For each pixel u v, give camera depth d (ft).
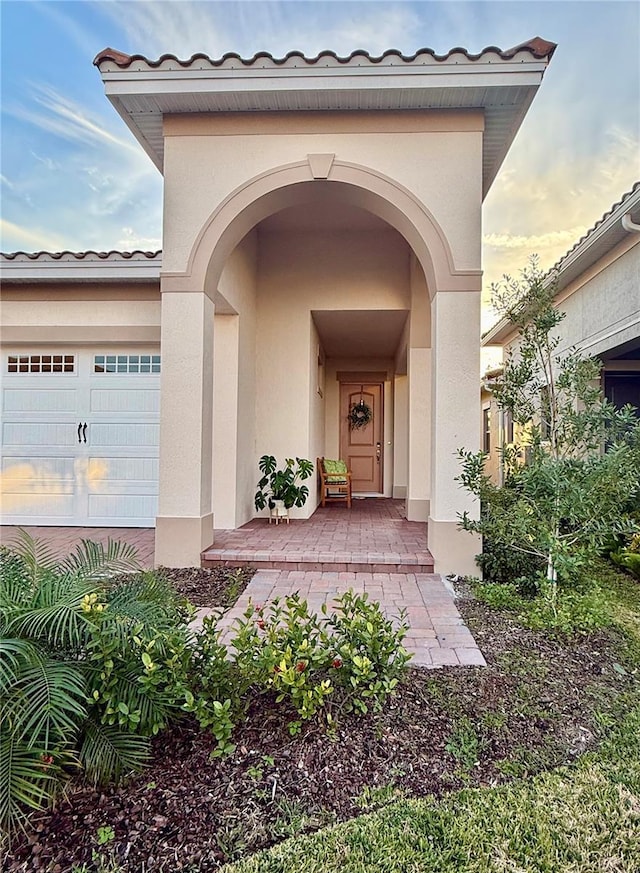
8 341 25.31
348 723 7.89
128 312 25.04
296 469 26.55
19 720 5.69
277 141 17.42
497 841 5.94
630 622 13.02
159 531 17.56
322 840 5.92
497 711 8.55
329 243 27.07
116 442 25.45
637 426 12.09
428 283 18.25
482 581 16.11
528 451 13.87
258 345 26.96
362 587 15.61
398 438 38.70
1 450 25.72
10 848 5.68
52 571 7.70
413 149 17.20
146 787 6.57
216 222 17.49
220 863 5.60
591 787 6.84
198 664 7.84
